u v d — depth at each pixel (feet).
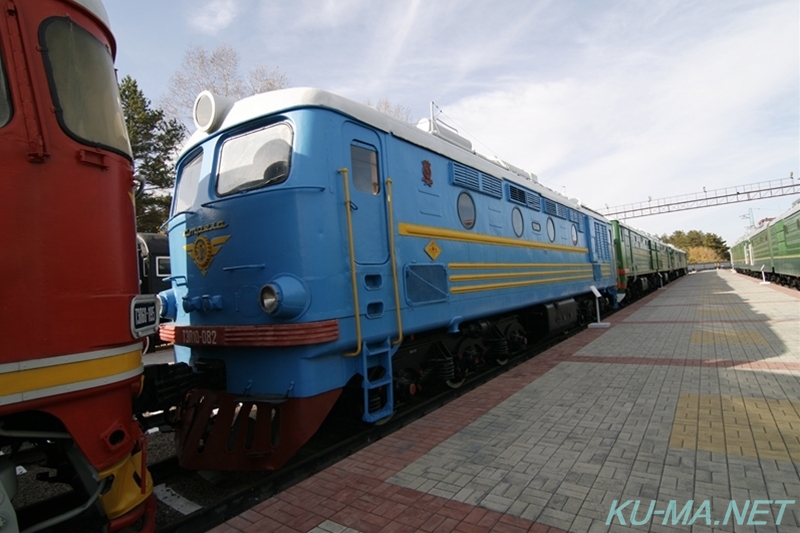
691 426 14.02
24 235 7.11
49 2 7.98
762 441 12.57
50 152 7.51
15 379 6.86
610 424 14.67
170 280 16.48
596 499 10.12
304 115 13.24
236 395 13.28
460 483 11.32
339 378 13.07
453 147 20.33
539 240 28.30
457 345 21.16
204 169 15.20
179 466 14.61
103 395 8.02
